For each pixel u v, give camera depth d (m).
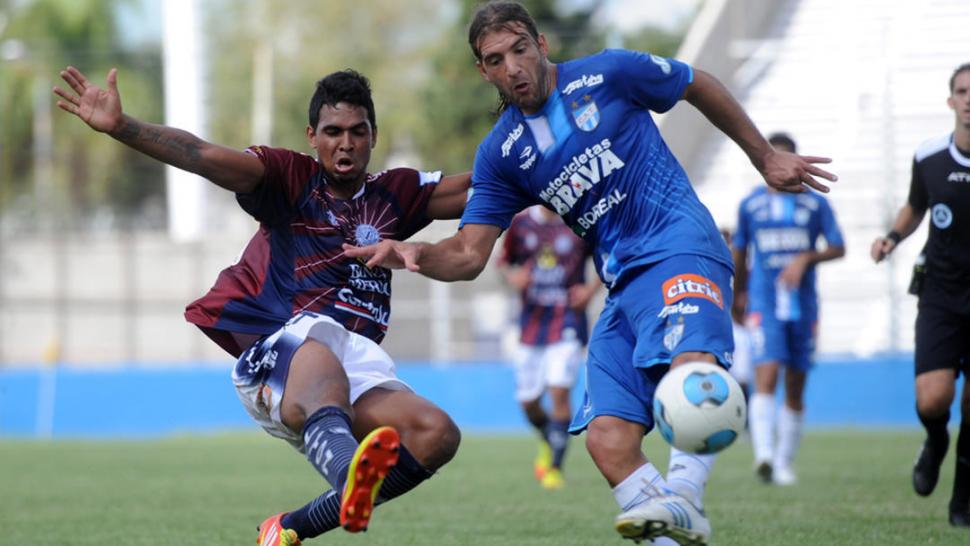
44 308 88.94
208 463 47.66
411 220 19.50
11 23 164.50
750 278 37.25
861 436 52.25
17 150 157.00
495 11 17.52
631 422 17.38
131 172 152.00
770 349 36.03
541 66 17.61
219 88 141.75
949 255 24.72
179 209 98.50
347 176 18.61
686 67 18.23
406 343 81.69
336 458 15.95
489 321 81.94
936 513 27.03
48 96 155.25
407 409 17.91
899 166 69.94
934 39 72.94
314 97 18.61
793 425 36.31
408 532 25.56
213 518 29.33
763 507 28.72
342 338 18.44
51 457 51.91
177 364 83.06
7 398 77.50
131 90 153.62
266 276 18.78
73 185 155.50
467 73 125.62
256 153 18.42
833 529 24.41
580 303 39.25
